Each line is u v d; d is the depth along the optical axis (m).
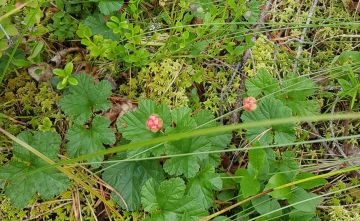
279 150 0.33
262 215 0.27
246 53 0.35
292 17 0.37
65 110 0.30
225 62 0.35
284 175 0.28
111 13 0.34
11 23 0.29
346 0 0.37
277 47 0.36
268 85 0.32
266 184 0.29
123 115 0.29
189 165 0.28
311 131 0.34
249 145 0.31
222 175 0.30
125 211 0.30
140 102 0.30
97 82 0.33
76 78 0.30
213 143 0.30
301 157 0.33
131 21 0.35
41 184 0.28
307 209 0.27
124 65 0.34
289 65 0.35
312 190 0.32
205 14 0.33
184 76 0.34
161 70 0.34
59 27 0.33
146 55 0.32
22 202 0.28
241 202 0.28
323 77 0.35
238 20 0.35
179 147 0.29
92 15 0.34
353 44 0.37
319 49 0.37
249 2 0.35
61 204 0.30
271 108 0.30
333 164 0.31
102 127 0.30
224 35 0.34
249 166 0.28
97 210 0.31
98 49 0.30
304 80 0.32
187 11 0.36
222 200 0.30
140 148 0.29
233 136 0.33
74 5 0.34
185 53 0.34
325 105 0.35
